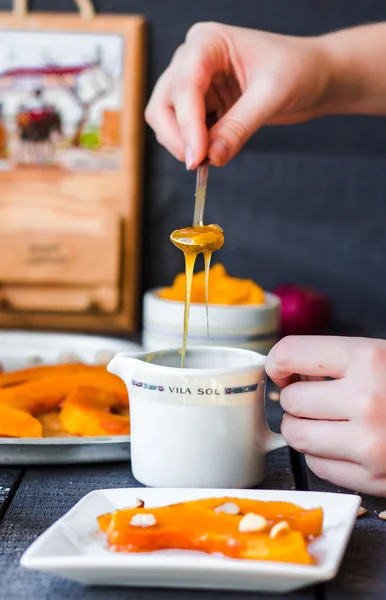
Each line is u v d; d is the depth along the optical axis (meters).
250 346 0.98
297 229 1.41
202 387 0.65
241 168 1.40
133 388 0.67
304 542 0.55
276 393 0.94
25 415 0.74
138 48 1.35
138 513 0.58
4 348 1.08
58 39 1.35
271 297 1.07
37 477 0.70
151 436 0.66
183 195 1.41
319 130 1.39
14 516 0.63
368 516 0.64
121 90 1.36
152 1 1.37
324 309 1.25
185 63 0.89
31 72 1.36
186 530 0.57
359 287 1.42
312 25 1.38
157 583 0.55
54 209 1.36
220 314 0.97
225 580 0.54
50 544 0.56
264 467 0.68
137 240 1.38
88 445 0.71
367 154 1.40
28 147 1.37
